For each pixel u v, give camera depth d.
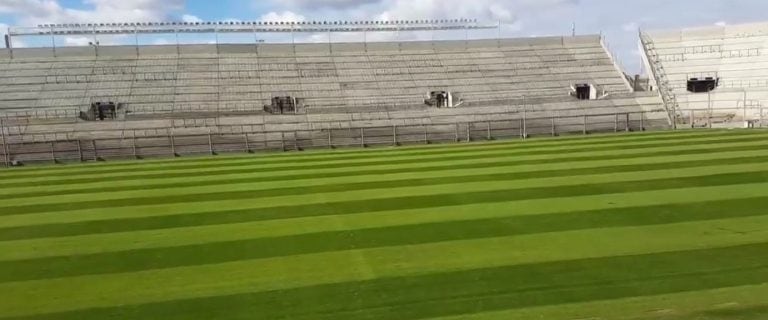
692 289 6.50
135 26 43.25
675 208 10.48
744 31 40.22
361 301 6.54
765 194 11.37
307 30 46.59
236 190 14.60
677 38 42.59
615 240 8.52
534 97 39.03
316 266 7.84
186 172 19.12
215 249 8.89
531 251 8.13
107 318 6.34
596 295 6.44
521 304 6.27
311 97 38.66
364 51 44.44
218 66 40.78
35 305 6.79
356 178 16.08
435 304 6.38
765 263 7.24
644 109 36.19
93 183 17.16
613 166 16.42
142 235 10.01
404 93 39.72
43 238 10.07
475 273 7.30
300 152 25.69
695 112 35.47
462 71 42.62
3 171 21.80
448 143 27.75
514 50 45.44
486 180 14.69
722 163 16.03
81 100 36.00
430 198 12.43
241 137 30.56
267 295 6.83
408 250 8.45
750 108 34.38
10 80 36.94
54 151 27.25
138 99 36.69
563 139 26.78
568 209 10.74
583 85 40.88
